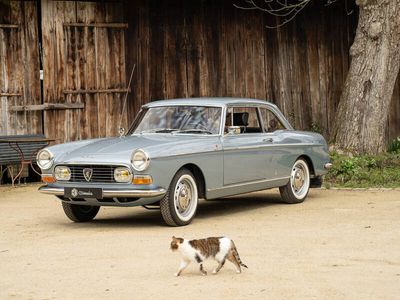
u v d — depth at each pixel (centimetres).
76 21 2044
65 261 1020
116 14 2100
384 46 2061
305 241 1120
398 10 2061
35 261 1027
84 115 2055
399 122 2491
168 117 1398
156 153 1221
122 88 2102
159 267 973
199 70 2217
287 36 2336
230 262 995
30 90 1997
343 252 1042
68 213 1330
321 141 1580
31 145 1938
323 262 984
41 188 1293
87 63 2058
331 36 2389
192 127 1369
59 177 1270
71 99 2039
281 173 1473
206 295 836
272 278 903
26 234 1234
